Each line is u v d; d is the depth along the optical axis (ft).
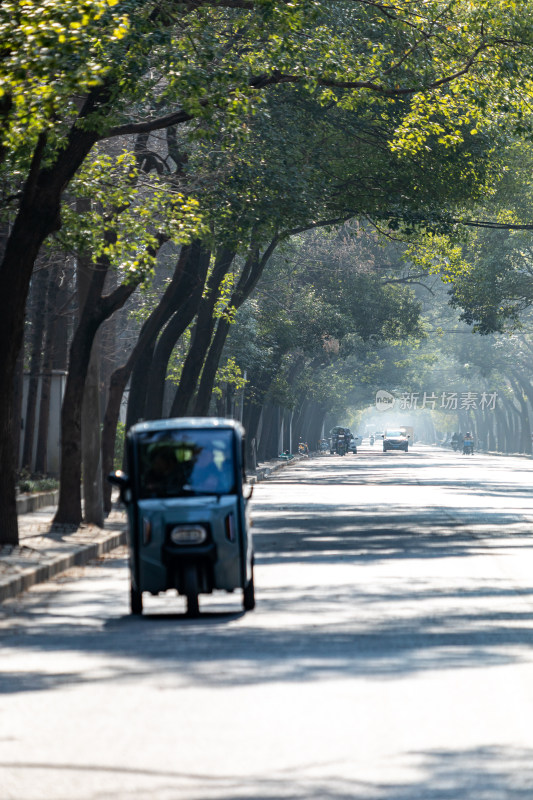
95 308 218.59
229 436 128.36
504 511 285.02
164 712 77.15
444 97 237.04
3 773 62.54
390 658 96.02
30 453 321.73
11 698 82.23
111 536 208.13
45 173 181.16
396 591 139.23
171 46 181.57
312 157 283.79
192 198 220.84
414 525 242.37
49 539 199.41
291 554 184.75
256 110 201.36
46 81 143.23
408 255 367.66
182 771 62.64
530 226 382.01
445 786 59.67
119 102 180.86
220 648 101.65
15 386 289.33
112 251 213.87
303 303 563.89
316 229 551.18
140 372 304.30
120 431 399.44
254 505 311.47
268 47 198.29
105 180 216.95
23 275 178.70
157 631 112.78
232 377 438.81
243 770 62.80
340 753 66.44
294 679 87.56
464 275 485.15
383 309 577.43
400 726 72.90
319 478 503.20
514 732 71.51
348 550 190.60
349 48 222.69
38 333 313.12
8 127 159.33
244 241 265.95
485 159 288.92
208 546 123.13
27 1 131.54
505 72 224.33
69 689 85.10
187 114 189.47
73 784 60.18
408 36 227.81
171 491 126.21
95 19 137.59
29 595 143.23
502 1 220.64
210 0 190.49
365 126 285.02
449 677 88.17
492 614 120.06
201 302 339.36
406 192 297.94
